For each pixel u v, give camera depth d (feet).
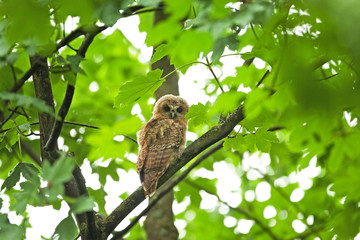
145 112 64.28
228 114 34.42
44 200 22.02
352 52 15.62
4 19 25.03
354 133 25.68
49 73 34.30
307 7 16.28
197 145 36.55
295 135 24.85
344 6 15.05
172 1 16.44
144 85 31.35
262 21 19.69
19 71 38.70
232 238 67.67
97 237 34.63
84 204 19.95
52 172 19.94
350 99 18.80
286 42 20.11
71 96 29.86
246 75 37.91
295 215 67.51
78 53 29.68
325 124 23.62
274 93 22.99
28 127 32.78
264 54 28.35
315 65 21.38
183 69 32.01
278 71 19.63
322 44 18.61
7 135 34.65
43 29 18.26
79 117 57.82
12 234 26.08
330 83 21.99
